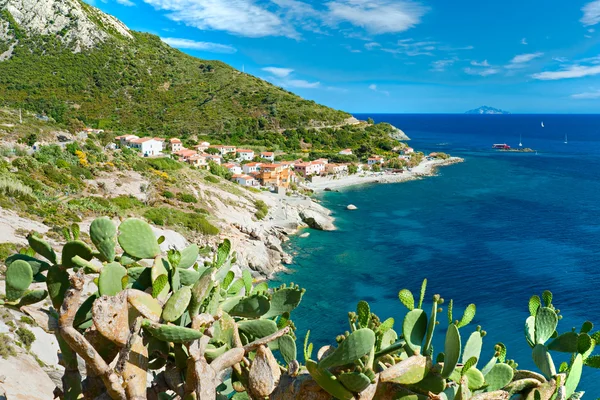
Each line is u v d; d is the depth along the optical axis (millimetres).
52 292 4938
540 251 58000
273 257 55250
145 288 5094
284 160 128000
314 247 61875
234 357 4750
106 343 4609
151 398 4820
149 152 101250
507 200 93438
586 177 124812
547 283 46656
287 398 4371
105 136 94688
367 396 3932
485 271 50750
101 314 4324
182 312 4508
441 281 48094
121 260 5051
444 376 4051
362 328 3959
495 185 112812
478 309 40781
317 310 41094
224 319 5199
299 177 113562
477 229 69938
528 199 94188
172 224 54219
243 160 121188
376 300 43500
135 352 4457
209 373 4496
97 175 62906
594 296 43125
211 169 99000
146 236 5031
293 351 5145
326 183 115062
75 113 137125
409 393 4043
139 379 4414
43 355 18422
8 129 66062
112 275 4711
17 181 46094
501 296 43625
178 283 5016
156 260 5004
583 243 61406
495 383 4594
